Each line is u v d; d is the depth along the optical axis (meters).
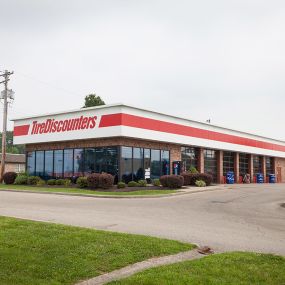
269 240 10.71
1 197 22.95
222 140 41.03
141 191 26.17
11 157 64.62
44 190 27.38
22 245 8.64
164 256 8.40
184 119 35.59
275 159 53.94
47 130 35.44
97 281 6.80
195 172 34.12
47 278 6.64
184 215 15.66
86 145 32.91
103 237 9.56
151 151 33.19
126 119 29.98
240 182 45.50
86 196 24.05
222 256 8.16
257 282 6.52
